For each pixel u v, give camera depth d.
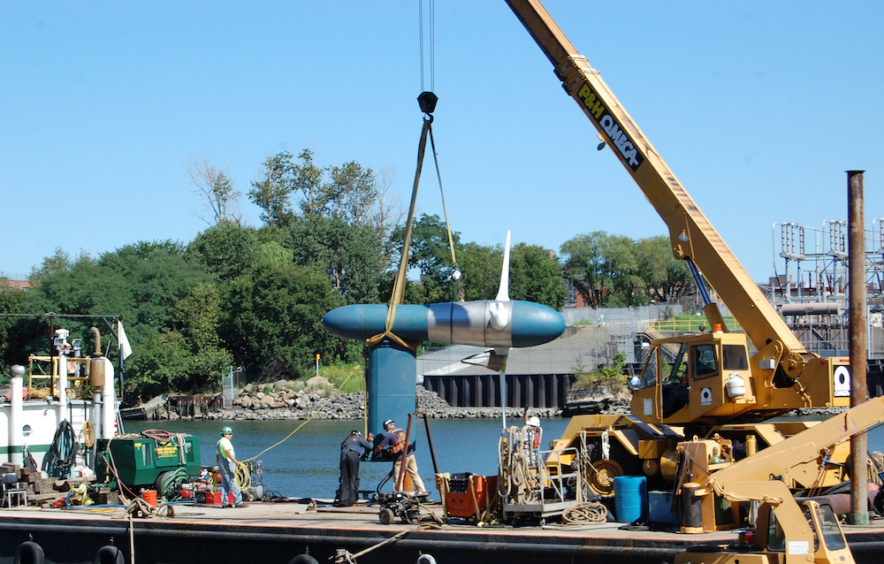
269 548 16.06
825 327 58.47
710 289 17.03
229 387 69.19
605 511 15.52
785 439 14.59
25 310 72.00
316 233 90.25
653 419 16.70
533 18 18.09
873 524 14.23
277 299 71.75
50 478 20.47
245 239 89.75
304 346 72.00
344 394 67.50
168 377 70.56
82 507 19.14
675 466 15.43
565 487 16.91
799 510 12.32
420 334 19.77
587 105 17.75
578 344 68.75
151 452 20.34
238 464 20.61
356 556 14.94
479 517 15.62
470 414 62.50
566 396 61.28
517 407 63.19
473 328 19.20
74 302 72.31
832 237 62.53
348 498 18.91
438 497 24.73
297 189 104.62
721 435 15.84
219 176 100.56
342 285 87.56
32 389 23.17
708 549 12.78
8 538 18.05
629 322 68.62
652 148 17.09
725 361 15.89
